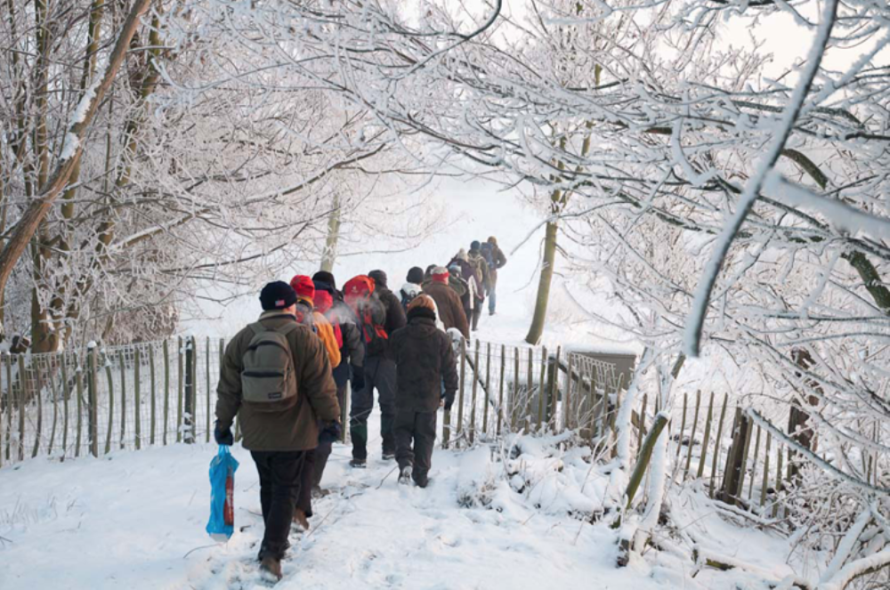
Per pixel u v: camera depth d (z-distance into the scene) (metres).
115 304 11.20
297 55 3.32
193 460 7.17
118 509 5.72
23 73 8.53
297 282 5.84
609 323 4.59
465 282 14.43
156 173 9.35
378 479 6.34
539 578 4.50
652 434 5.53
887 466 5.00
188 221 10.95
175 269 10.96
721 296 2.46
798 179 3.53
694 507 6.55
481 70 2.87
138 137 9.34
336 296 6.43
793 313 2.49
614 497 5.80
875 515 4.14
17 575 4.31
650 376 7.09
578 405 7.34
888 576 4.93
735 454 6.82
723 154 3.54
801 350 4.08
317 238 11.52
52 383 7.65
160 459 7.26
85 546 4.79
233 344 4.47
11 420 7.65
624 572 4.73
